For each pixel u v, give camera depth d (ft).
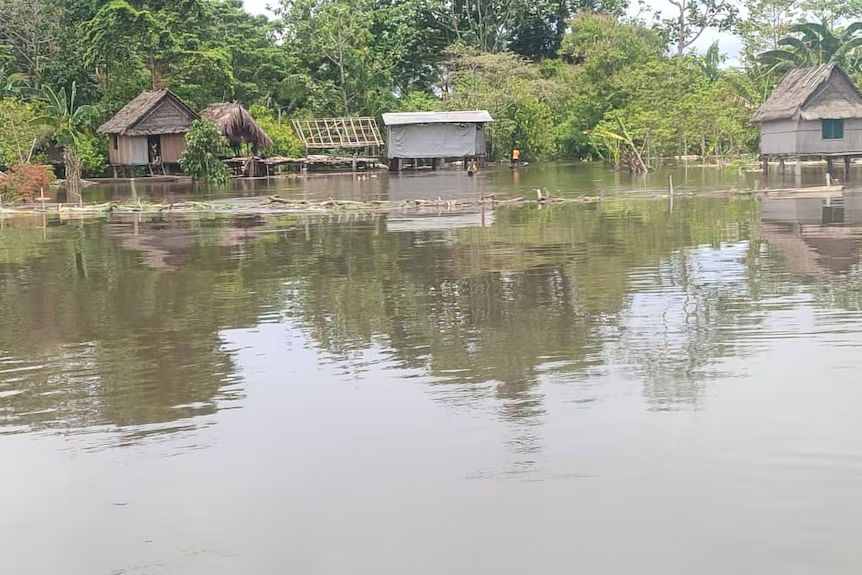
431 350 26.23
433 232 54.65
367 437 19.16
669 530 14.53
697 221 57.11
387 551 14.21
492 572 13.47
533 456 17.74
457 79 174.81
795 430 18.62
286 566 13.92
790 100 107.96
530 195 84.69
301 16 177.27
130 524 15.47
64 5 142.00
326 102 169.99
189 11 147.64
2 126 112.88
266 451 18.56
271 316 31.37
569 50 181.88
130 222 65.36
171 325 30.32
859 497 15.47
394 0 199.93
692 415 19.75
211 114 135.33
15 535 15.20
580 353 25.32
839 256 40.75
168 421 20.63
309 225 60.80
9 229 61.67
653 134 135.54
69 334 29.35
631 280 36.29
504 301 32.86
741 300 31.63
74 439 19.62
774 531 14.40
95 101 140.36
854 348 24.71
